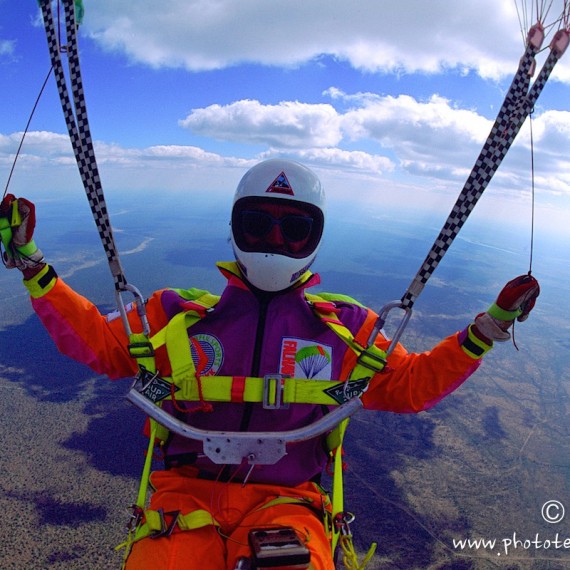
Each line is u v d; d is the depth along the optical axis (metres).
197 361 3.05
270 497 2.94
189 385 2.88
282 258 2.96
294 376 3.03
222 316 3.15
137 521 2.77
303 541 2.51
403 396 3.11
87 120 2.66
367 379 2.87
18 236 2.71
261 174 3.03
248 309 3.16
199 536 2.68
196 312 3.06
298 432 2.70
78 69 2.65
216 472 3.01
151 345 2.81
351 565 2.68
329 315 3.15
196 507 2.84
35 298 2.87
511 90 2.56
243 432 2.73
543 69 2.53
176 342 2.93
